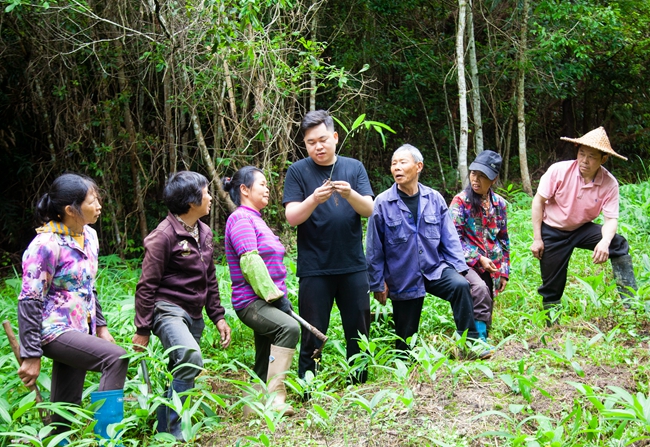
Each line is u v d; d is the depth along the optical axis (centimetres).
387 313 471
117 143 891
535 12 1078
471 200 439
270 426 271
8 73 920
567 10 1041
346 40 1043
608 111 1502
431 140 1280
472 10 1126
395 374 330
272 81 745
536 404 297
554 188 437
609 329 413
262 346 373
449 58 1180
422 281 400
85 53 836
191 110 785
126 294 599
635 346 377
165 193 334
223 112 798
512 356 377
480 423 283
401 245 399
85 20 812
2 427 297
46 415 313
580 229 444
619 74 1390
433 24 1204
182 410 286
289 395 379
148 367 362
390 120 1155
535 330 427
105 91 866
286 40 825
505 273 458
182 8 707
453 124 1218
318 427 298
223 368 425
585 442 251
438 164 1256
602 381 317
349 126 1062
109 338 330
